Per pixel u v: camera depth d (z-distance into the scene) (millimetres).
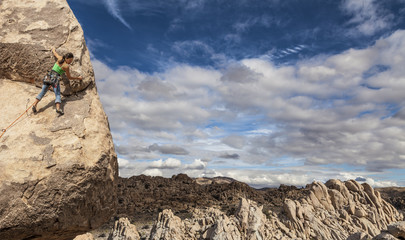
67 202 7359
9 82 8727
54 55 8531
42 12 9055
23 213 6863
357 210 64188
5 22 8758
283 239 53031
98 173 7949
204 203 159125
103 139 8516
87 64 9258
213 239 53188
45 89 8211
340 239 55938
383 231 36594
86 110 8672
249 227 55938
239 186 188250
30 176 6980
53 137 7715
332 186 70625
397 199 150875
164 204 161500
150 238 64875
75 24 9234
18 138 7445
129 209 147875
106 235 96750
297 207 62219
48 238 8000
